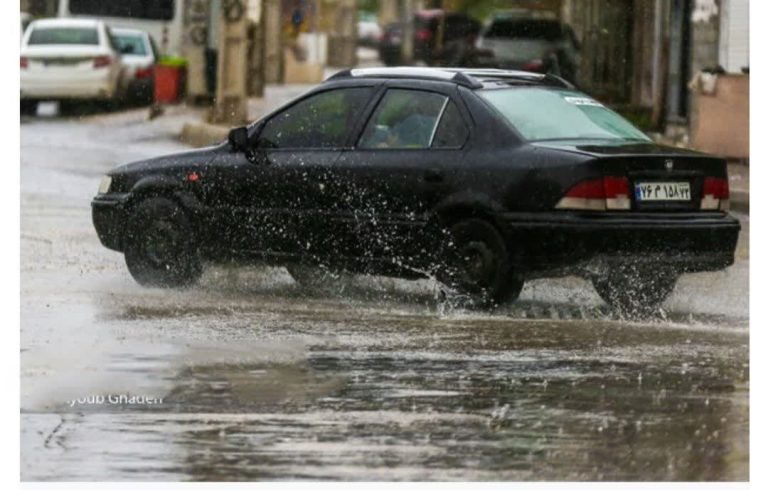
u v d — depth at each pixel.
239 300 22.83
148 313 21.30
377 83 23.12
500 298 21.56
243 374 17.08
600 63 73.19
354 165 22.67
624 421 14.90
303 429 14.54
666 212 21.52
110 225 24.69
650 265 21.31
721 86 49.34
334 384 16.56
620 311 22.30
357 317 21.16
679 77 58.69
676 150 22.12
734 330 20.42
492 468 13.20
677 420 14.95
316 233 22.98
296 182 23.12
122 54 74.81
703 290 24.59
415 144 22.42
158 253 24.20
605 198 21.05
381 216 22.39
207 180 23.89
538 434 14.38
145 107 76.00
